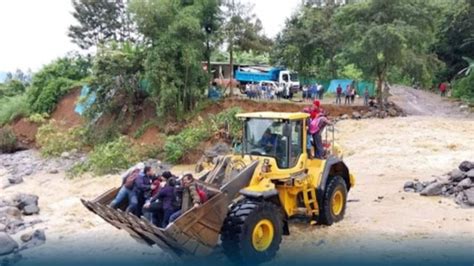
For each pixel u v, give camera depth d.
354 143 25.31
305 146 11.20
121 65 33.81
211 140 28.25
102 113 35.25
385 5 34.12
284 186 10.59
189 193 9.13
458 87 44.50
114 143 29.33
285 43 43.00
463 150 22.41
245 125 11.21
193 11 32.91
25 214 16.16
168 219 9.23
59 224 14.70
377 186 16.42
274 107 33.09
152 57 31.80
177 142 28.19
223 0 34.84
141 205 9.98
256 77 43.41
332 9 44.38
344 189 12.30
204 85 33.81
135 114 34.53
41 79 44.16
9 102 45.47
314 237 11.05
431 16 34.59
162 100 31.66
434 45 50.34
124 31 55.66
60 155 32.88
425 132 26.67
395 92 48.94
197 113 32.75
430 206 13.41
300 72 43.91
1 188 23.55
